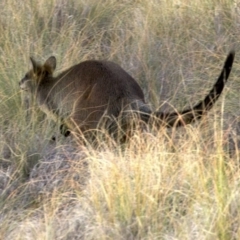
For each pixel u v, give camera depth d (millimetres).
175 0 28516
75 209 19438
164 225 18500
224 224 17969
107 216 18812
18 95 24391
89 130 22172
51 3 29000
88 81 22547
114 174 19344
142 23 27594
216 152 20297
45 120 23797
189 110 20656
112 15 28859
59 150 22453
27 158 22328
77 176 21094
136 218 18688
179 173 19578
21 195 20875
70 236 18688
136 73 25641
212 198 18703
